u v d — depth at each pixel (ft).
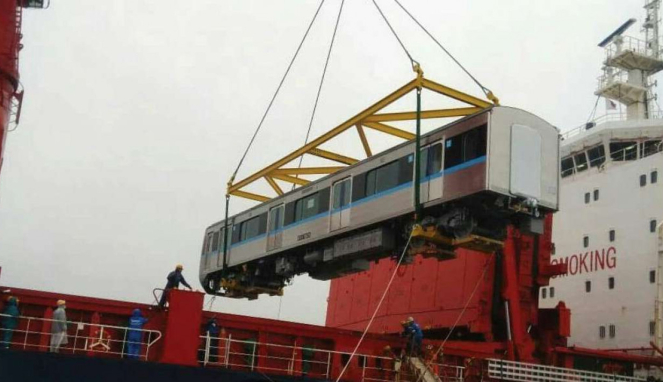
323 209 89.04
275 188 104.42
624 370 95.50
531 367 84.74
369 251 82.28
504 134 69.41
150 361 66.49
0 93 71.56
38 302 69.82
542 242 96.89
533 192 69.67
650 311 101.71
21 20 75.00
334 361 79.36
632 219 108.17
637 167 109.40
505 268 91.97
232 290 113.19
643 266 104.47
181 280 72.90
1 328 64.75
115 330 72.43
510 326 90.33
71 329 70.64
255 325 77.46
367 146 88.53
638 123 113.50
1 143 71.92
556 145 72.74
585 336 110.22
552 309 96.53
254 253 103.24
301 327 79.25
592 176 116.57
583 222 115.96
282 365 78.38
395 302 113.80
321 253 90.27
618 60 125.90
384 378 79.71
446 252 76.74
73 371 63.26
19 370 61.62
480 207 71.82
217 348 72.38
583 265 113.80
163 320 72.54
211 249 118.21
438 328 101.40
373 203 80.79
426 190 74.18
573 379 86.33
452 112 82.02
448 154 72.74
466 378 84.12
